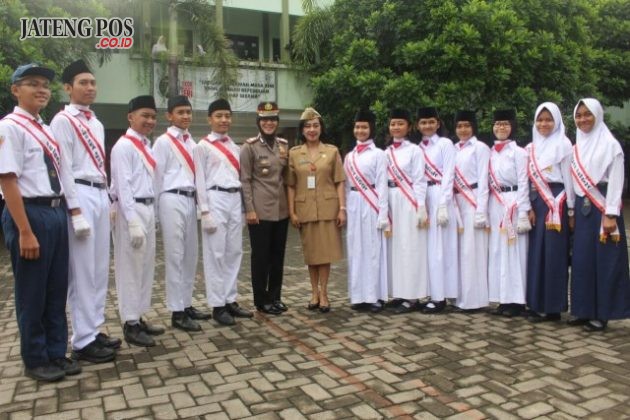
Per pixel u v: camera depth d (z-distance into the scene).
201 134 13.19
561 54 10.31
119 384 3.41
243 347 4.10
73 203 3.55
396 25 10.48
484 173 4.91
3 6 9.05
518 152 4.77
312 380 3.45
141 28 11.45
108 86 11.42
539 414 2.96
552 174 4.60
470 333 4.39
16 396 3.25
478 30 9.77
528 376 3.47
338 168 5.09
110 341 4.06
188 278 4.73
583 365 3.66
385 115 9.76
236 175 4.77
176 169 4.49
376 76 10.31
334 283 6.38
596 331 4.41
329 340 4.25
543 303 4.67
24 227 3.24
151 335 4.41
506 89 10.09
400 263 5.04
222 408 3.07
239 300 5.60
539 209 4.68
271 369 3.64
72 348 3.88
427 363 3.72
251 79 12.84
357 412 3.01
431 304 5.05
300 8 14.73
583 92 11.17
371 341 4.21
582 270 4.46
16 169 3.22
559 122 4.67
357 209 5.05
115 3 10.68
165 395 3.24
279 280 5.11
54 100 9.66
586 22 12.01
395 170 5.05
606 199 4.35
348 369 3.63
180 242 4.51
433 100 9.84
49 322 3.57
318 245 5.00
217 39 10.75
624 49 13.86
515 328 4.52
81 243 3.69
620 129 15.82
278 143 5.06
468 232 4.96
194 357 3.89
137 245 4.01
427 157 5.07
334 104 11.42
